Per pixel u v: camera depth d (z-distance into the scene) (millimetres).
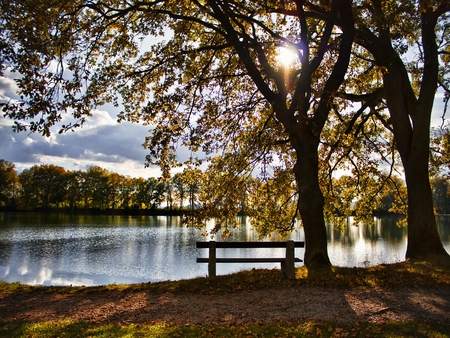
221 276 9859
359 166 17688
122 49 12320
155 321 6191
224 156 14852
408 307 6664
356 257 24859
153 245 31172
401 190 19188
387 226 59531
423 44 12500
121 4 11930
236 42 10883
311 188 10492
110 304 7488
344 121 16406
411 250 11914
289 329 5496
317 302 7047
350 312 6418
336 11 10148
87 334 5453
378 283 8344
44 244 30734
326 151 17250
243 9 12125
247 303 7152
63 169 94500
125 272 20062
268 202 16656
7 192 84438
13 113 8453
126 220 66750
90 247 29469
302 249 31359
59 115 8984
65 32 9922
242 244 9188
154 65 12945
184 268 21328
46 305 7574
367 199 19578
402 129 12492
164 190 96188
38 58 9141
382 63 12711
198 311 6770
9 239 33688
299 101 10789
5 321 6293
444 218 88250
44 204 92062
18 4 8844
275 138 13781
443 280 8516
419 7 10430
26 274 18891
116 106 13188
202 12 12625
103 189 94000
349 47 10789
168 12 11383
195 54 12422
